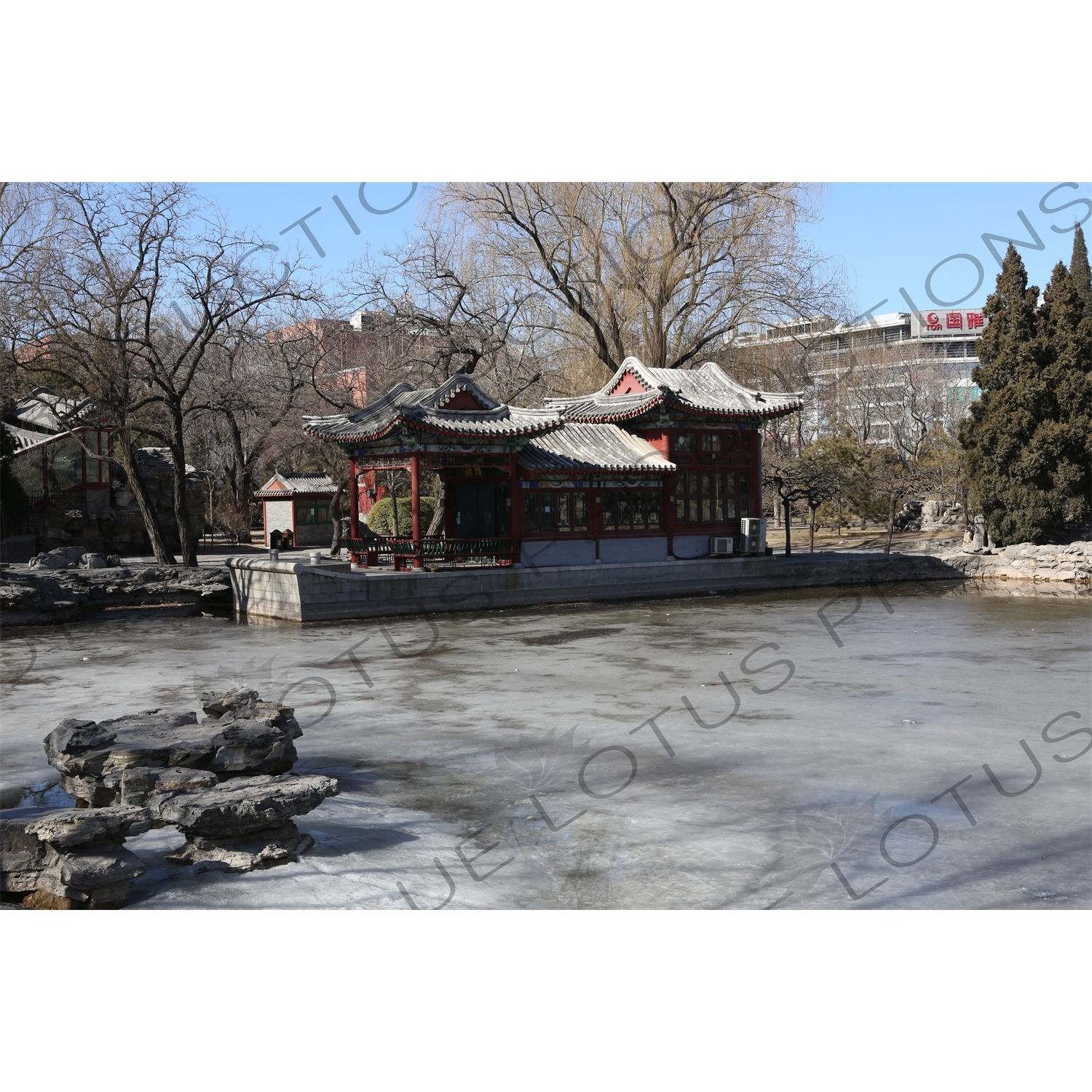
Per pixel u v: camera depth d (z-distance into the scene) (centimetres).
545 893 751
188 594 3036
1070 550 3456
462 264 4019
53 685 1722
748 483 3656
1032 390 3638
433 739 1294
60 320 3378
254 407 4103
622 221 4150
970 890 746
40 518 4388
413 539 2997
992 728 1323
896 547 4325
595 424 3541
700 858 824
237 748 991
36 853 766
